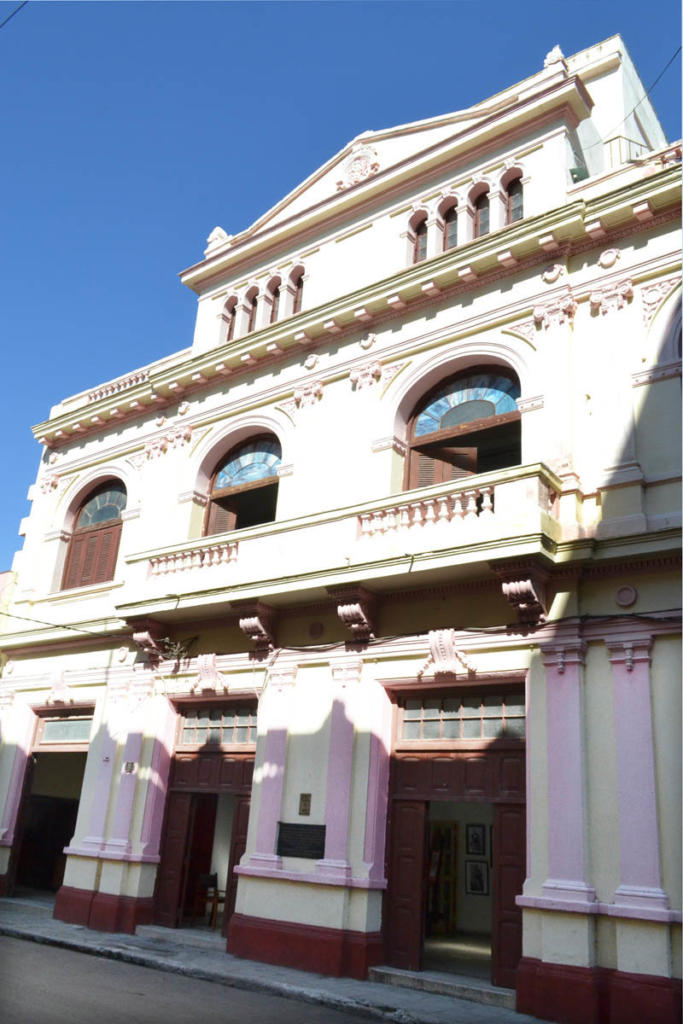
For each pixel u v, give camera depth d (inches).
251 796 495.8
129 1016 315.3
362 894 430.6
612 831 373.1
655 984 339.6
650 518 410.0
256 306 653.3
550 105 517.7
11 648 678.5
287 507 543.5
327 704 481.4
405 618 467.5
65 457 730.2
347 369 549.3
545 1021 352.5
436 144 557.0
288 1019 335.9
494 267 498.3
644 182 453.1
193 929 521.0
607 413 442.3
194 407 635.5
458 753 438.9
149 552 562.6
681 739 368.5
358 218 598.5
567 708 397.4
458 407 510.9
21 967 402.9
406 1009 355.9
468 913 609.3
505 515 420.2
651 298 449.4
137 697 573.9
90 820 570.3
